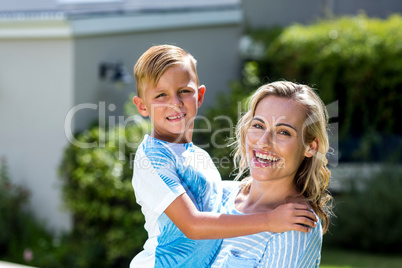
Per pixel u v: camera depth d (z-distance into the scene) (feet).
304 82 29.50
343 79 27.96
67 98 22.94
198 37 30.04
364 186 25.12
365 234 24.48
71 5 26.43
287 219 6.73
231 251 7.28
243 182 8.31
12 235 22.80
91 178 21.59
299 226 6.74
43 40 23.25
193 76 8.02
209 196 7.75
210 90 30.86
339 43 28.17
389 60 27.14
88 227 22.43
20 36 23.50
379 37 27.63
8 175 24.07
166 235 7.45
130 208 22.16
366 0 37.04
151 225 7.57
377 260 22.95
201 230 6.90
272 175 7.18
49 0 26.13
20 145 23.94
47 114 23.38
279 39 30.53
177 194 7.09
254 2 34.45
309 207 7.22
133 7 27.78
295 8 36.47
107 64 24.23
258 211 7.50
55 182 23.24
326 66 28.14
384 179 24.80
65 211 22.43
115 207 21.93
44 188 23.48
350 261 22.72
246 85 30.07
